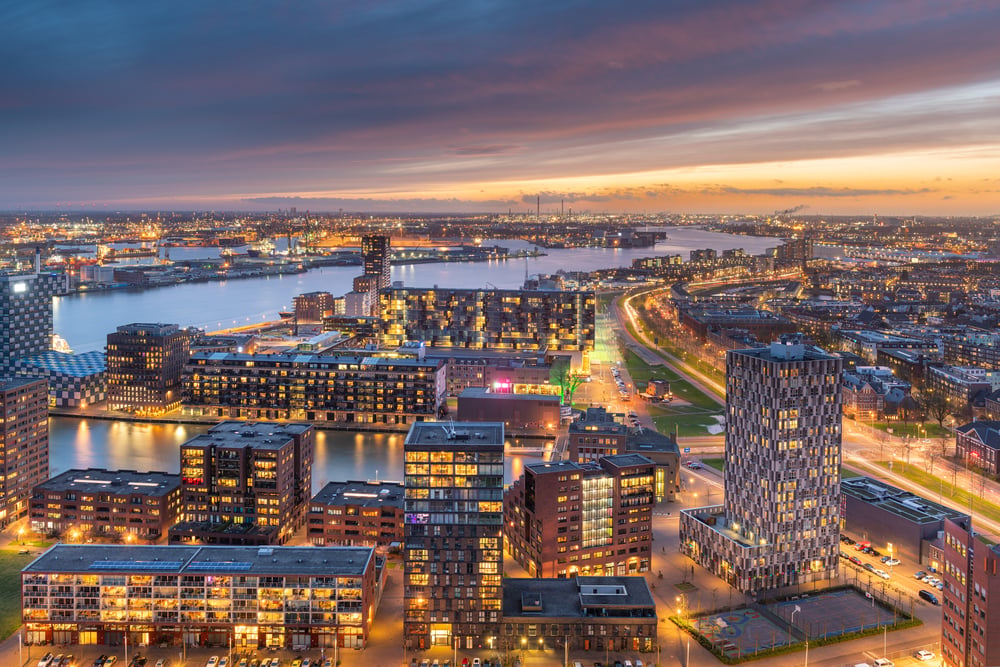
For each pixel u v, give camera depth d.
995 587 182.75
